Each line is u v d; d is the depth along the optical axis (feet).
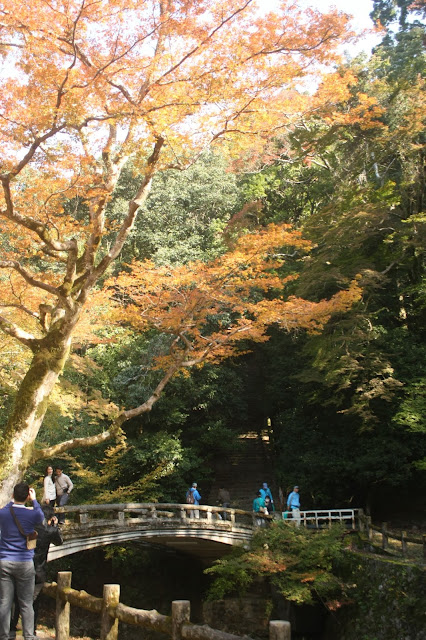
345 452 70.08
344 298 39.11
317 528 63.41
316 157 86.48
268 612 55.01
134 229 93.20
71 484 45.98
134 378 74.43
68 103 27.48
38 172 34.65
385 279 65.92
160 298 39.47
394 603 42.32
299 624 56.29
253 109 31.12
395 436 67.10
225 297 39.04
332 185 87.30
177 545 60.85
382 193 71.26
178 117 29.25
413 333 73.61
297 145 76.84
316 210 97.91
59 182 32.24
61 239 35.12
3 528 17.95
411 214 71.46
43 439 67.62
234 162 85.30
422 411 59.67
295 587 49.01
